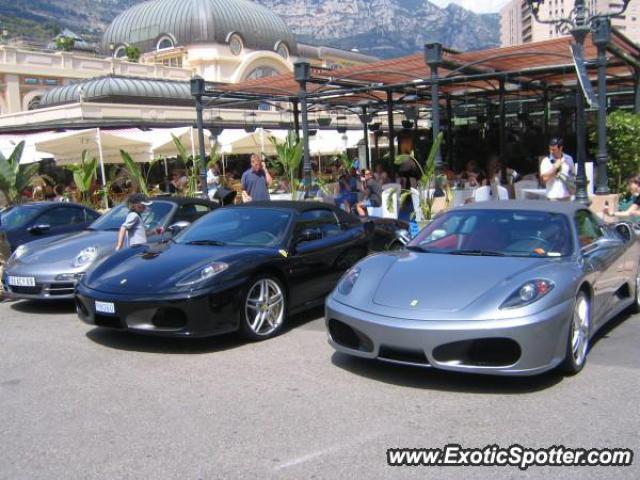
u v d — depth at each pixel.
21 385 4.75
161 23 52.31
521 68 14.20
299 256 6.30
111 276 5.80
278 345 5.61
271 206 6.87
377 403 4.10
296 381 4.59
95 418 4.02
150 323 5.39
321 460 3.31
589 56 12.38
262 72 50.94
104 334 6.22
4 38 58.88
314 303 6.52
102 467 3.33
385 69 13.53
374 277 4.83
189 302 5.26
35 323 6.89
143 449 3.53
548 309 4.15
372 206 12.88
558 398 4.09
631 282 6.02
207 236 6.55
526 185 14.15
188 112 29.84
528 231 5.20
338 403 4.12
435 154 10.47
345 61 66.81
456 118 24.08
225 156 29.17
